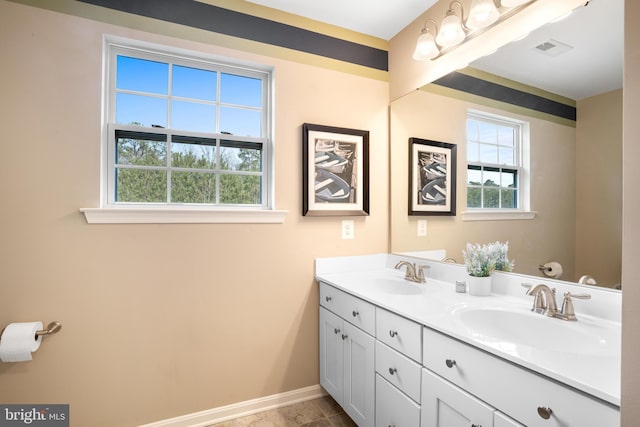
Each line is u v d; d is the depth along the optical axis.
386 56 2.31
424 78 1.99
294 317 2.03
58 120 1.51
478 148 1.67
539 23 1.38
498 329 1.31
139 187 1.74
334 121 2.12
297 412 1.93
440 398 1.17
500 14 1.51
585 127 1.25
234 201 1.95
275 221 1.96
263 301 1.95
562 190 1.32
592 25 1.22
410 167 2.12
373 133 2.25
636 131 0.65
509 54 1.50
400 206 2.21
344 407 1.80
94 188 1.57
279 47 1.96
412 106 2.09
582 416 0.78
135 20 1.64
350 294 1.73
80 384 1.56
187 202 1.84
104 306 1.60
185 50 1.74
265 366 1.96
